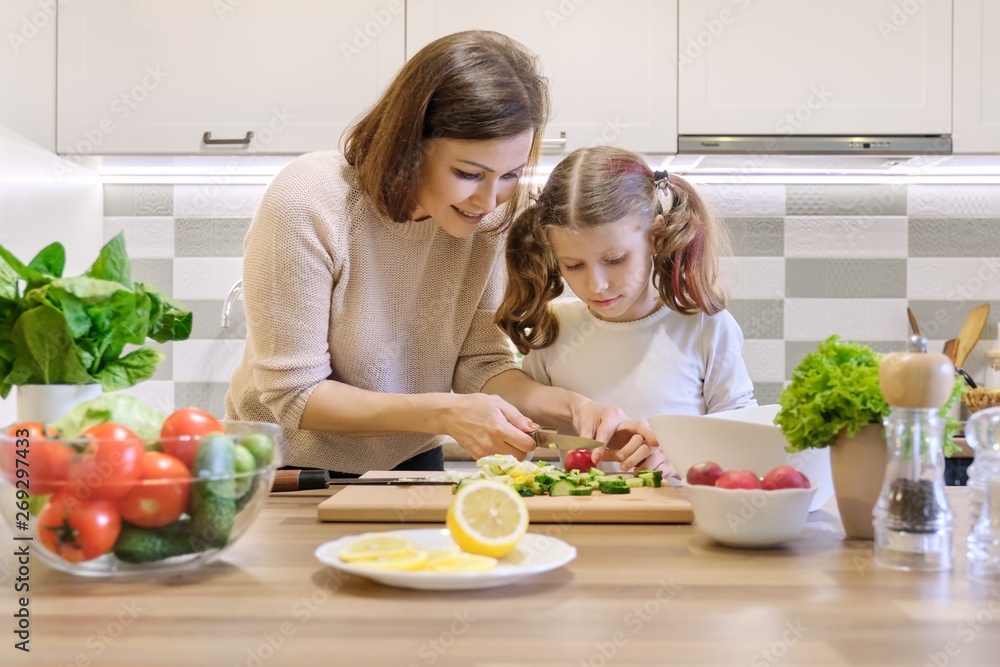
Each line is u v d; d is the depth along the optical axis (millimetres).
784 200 2783
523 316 1664
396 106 1290
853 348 1017
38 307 1061
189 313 1249
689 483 1021
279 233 1401
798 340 2799
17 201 2324
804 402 996
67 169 2561
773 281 2795
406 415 1398
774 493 946
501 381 1646
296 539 1020
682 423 1174
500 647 668
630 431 1466
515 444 1350
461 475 1340
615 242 1477
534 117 1325
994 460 875
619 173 1514
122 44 2416
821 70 2402
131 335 1133
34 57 2408
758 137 2416
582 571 886
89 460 793
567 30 2402
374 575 789
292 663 637
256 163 2576
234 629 708
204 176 2736
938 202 2771
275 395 1436
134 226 2795
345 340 1531
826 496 1166
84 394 1110
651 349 1714
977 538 879
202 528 831
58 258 1218
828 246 2785
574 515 1125
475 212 1359
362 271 1487
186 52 2416
